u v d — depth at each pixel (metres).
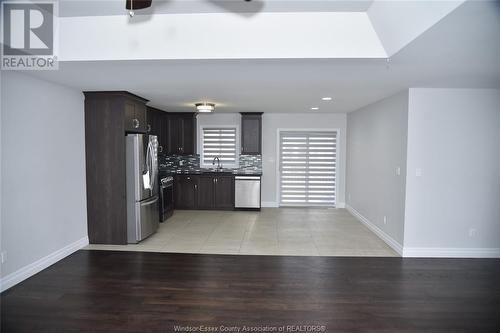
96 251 4.64
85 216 4.89
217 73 3.48
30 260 3.75
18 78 3.50
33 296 3.27
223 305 3.12
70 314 2.94
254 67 3.21
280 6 2.59
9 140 3.40
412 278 3.77
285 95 4.95
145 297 3.27
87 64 3.11
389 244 5.00
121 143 4.81
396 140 4.73
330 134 7.91
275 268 4.06
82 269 3.98
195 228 5.96
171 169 8.01
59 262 4.20
